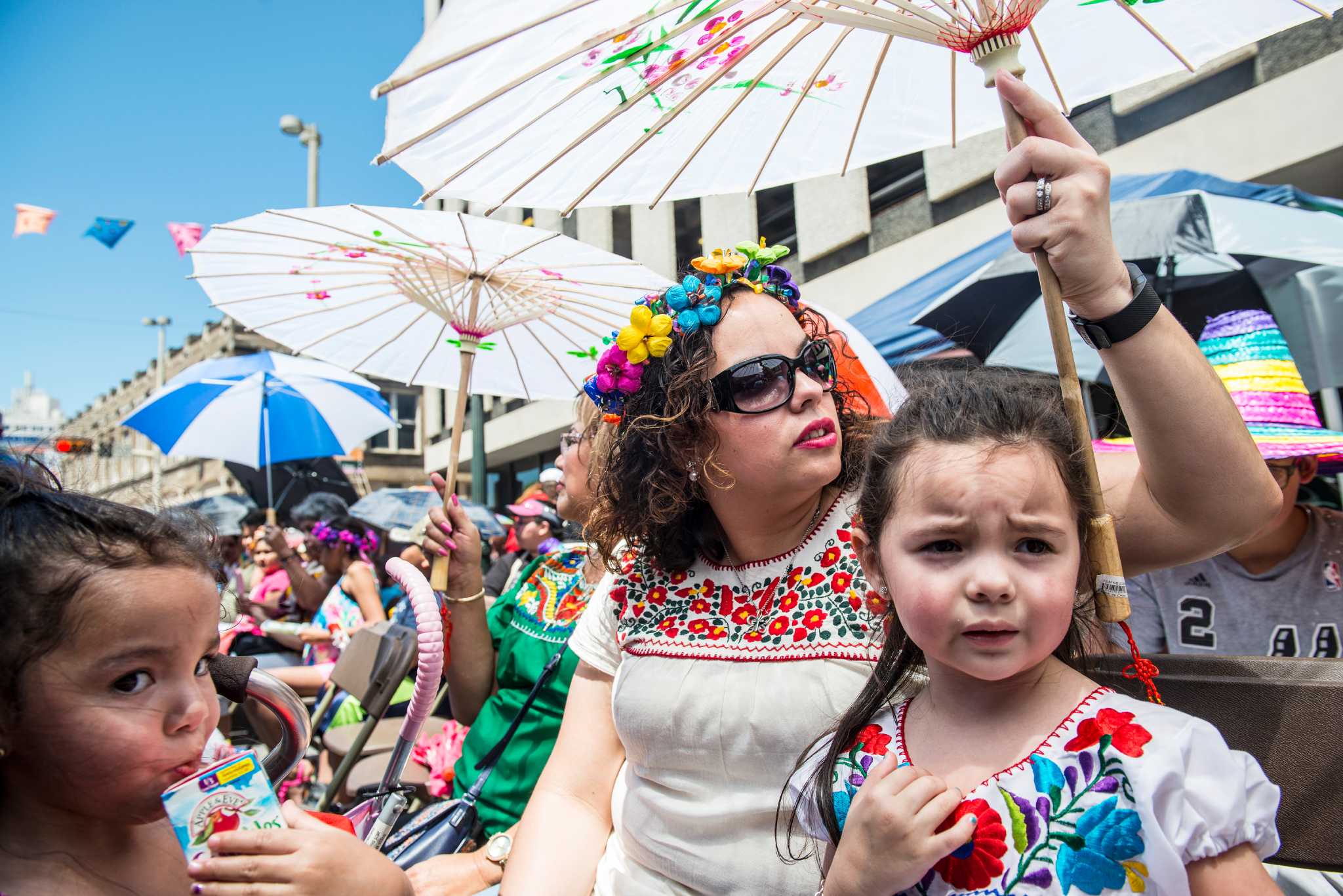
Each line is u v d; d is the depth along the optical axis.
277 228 2.21
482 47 1.16
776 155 1.58
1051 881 0.88
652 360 1.52
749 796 1.30
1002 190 1.00
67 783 0.84
